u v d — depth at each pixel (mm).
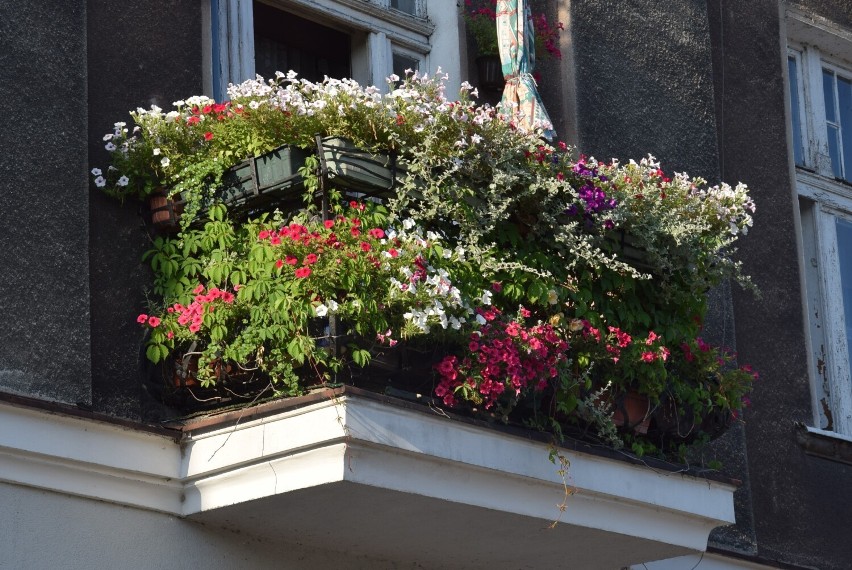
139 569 5289
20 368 5195
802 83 9477
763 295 8328
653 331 6324
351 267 5301
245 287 5359
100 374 5469
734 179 8438
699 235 6453
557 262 6164
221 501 5367
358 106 5648
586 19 7754
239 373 5418
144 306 5656
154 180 5707
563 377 5781
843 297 9070
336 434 5090
